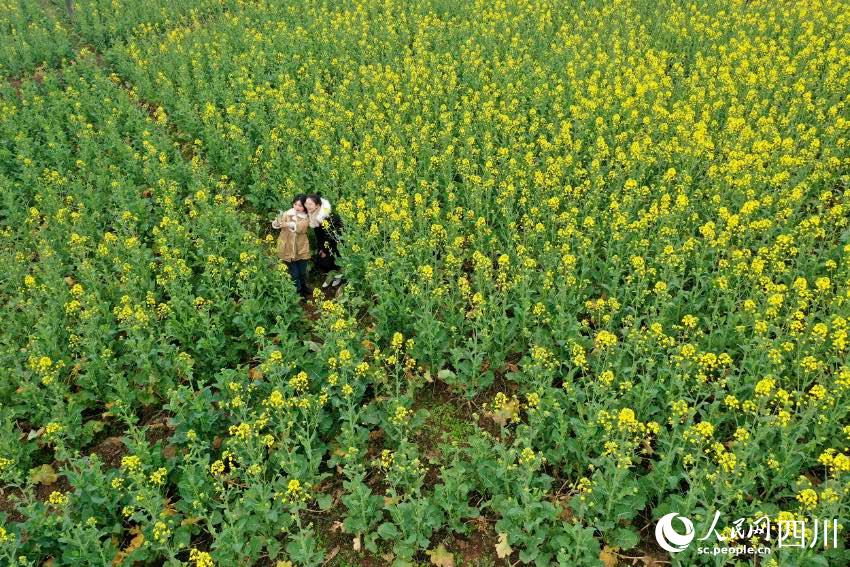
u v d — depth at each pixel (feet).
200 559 18.21
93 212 41.27
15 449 24.86
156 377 27.81
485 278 30.01
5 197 41.73
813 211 34.09
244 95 56.13
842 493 18.33
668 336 27.22
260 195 42.45
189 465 22.31
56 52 72.18
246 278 31.40
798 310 25.30
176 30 75.66
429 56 59.82
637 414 23.17
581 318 30.25
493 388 27.27
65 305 30.66
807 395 23.03
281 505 22.15
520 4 71.20
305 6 77.20
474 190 36.47
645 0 68.74
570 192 37.24
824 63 49.08
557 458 22.58
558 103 46.11
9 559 19.53
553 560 20.18
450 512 21.47
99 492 22.33
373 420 24.98
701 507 20.77
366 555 21.47
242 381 26.66
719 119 44.37
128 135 51.90
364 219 34.06
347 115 48.29
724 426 23.36
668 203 32.27
